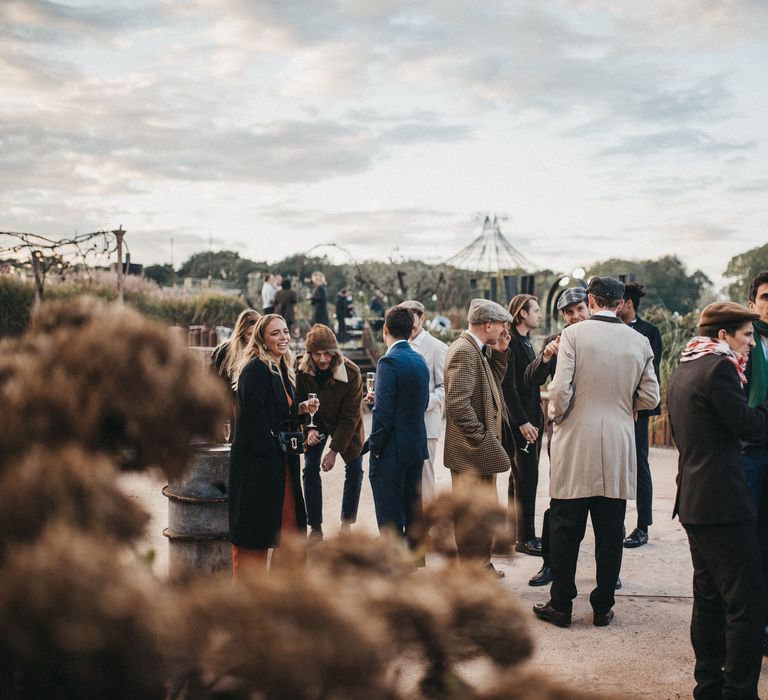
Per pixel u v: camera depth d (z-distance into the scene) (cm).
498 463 467
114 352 76
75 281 1623
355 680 64
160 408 76
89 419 74
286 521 422
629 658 376
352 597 77
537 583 492
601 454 411
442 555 104
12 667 59
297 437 412
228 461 428
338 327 2023
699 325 337
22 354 79
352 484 605
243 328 537
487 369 479
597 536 422
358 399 592
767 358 392
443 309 2614
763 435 376
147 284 1984
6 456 73
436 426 564
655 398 422
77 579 56
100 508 67
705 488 315
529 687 80
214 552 425
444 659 82
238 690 64
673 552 563
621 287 436
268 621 64
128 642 57
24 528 65
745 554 310
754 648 308
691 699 331
